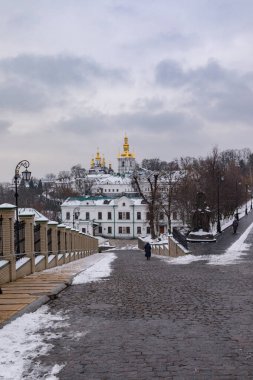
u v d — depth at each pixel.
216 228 51.41
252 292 12.14
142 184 117.44
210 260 23.36
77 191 167.25
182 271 18.41
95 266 23.58
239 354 6.78
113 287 13.93
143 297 11.88
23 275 16.81
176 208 67.38
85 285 14.63
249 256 24.25
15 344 7.50
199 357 6.68
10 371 6.22
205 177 66.25
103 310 10.26
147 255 32.12
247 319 9.01
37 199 151.38
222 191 65.25
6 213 15.18
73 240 34.97
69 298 12.02
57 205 144.88
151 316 9.52
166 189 71.81
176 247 33.59
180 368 6.24
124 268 21.50
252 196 137.25
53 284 13.98
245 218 72.56
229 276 15.80
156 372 6.11
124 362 6.55
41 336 7.99
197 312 9.80
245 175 152.75
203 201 37.81
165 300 11.33
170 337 7.81
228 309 10.01
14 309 9.98
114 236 103.75
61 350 7.17
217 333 8.01
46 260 21.52
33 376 6.05
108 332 8.25
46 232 21.69
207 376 5.91
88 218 105.00
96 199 108.50
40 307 10.74
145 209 101.94
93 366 6.41
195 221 37.53
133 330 8.36
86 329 8.49
